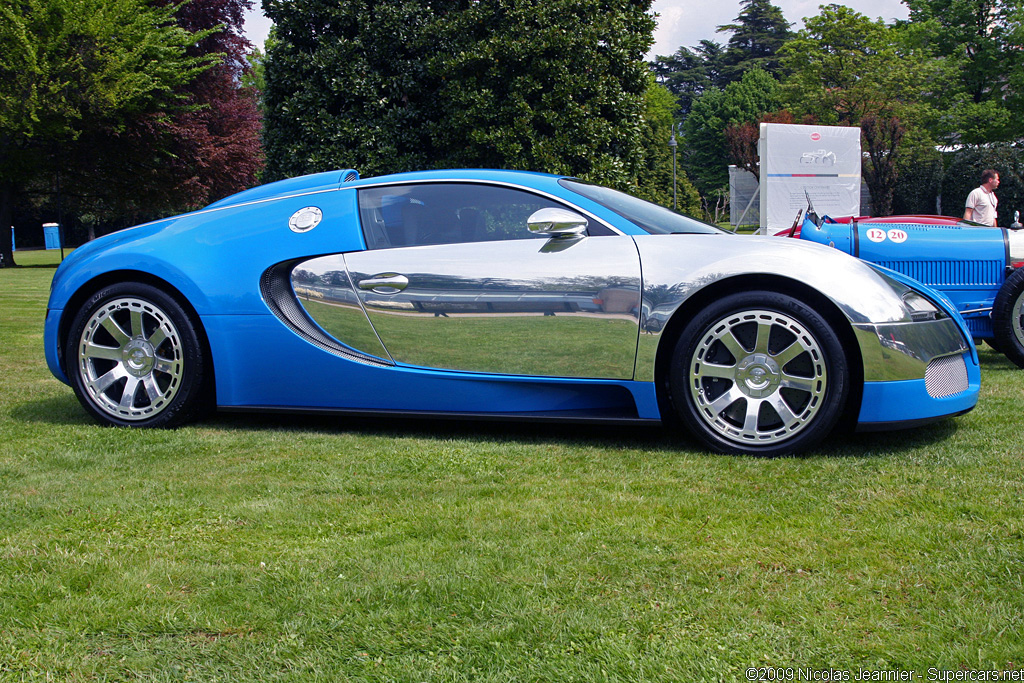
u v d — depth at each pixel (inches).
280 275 134.9
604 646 60.0
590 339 121.6
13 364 211.0
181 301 138.6
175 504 95.0
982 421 134.0
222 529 86.6
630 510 91.1
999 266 198.1
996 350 211.9
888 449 117.9
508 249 127.0
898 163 1103.0
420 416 130.5
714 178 2274.9
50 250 1659.7
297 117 503.5
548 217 122.6
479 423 142.0
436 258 128.6
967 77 1354.6
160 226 146.1
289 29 505.7
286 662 58.8
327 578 72.8
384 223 133.8
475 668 57.4
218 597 69.3
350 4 497.4
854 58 1268.5
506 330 124.9
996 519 85.5
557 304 122.6
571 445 124.2
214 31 874.1
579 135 493.0
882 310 114.8
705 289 119.7
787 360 115.2
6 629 64.2
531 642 60.8
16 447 124.4
